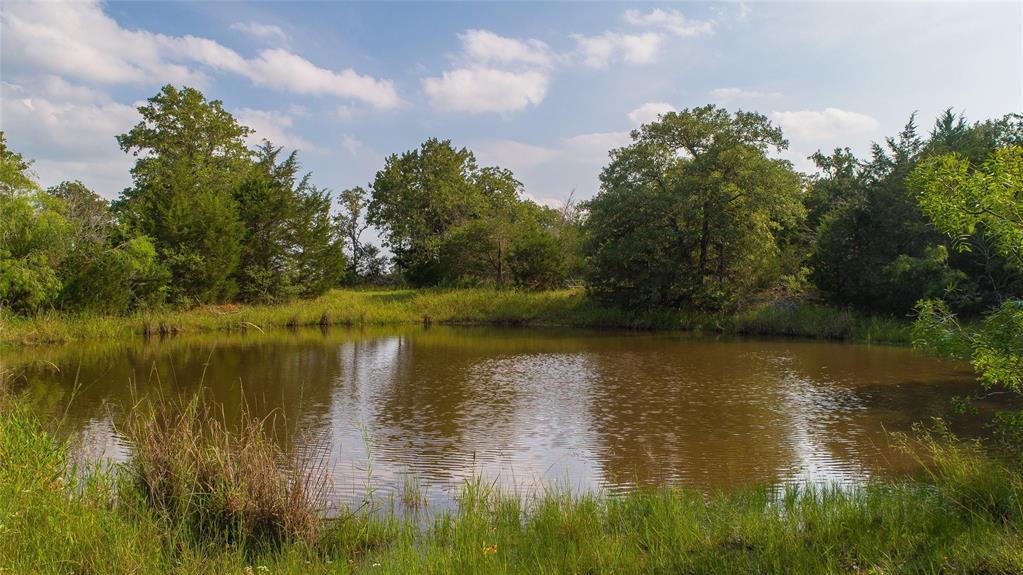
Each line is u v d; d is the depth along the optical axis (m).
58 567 5.22
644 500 7.48
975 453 9.20
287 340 27.86
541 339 28.33
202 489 6.72
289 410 13.99
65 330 25.47
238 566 5.57
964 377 17.73
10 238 25.80
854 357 21.88
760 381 17.47
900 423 12.55
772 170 31.45
